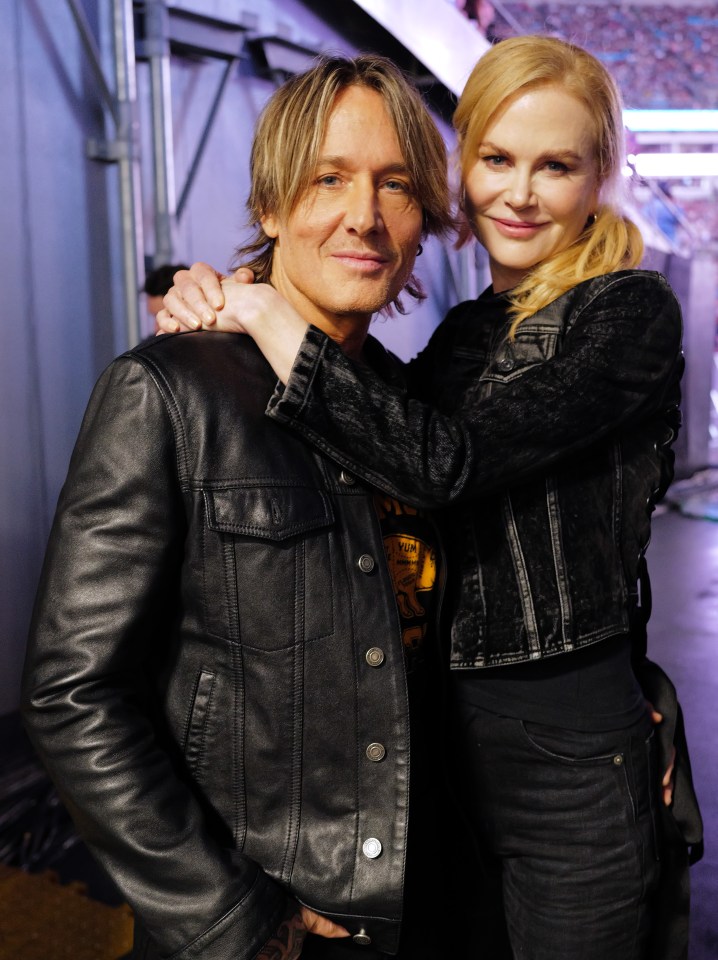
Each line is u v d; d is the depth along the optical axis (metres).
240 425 1.00
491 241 1.31
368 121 1.03
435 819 1.22
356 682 1.01
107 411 0.97
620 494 1.22
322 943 1.03
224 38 4.05
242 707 0.99
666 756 1.32
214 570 0.98
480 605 1.17
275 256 1.16
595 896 1.17
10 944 2.21
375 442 1.02
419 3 5.04
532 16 20.44
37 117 3.25
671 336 1.21
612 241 1.28
